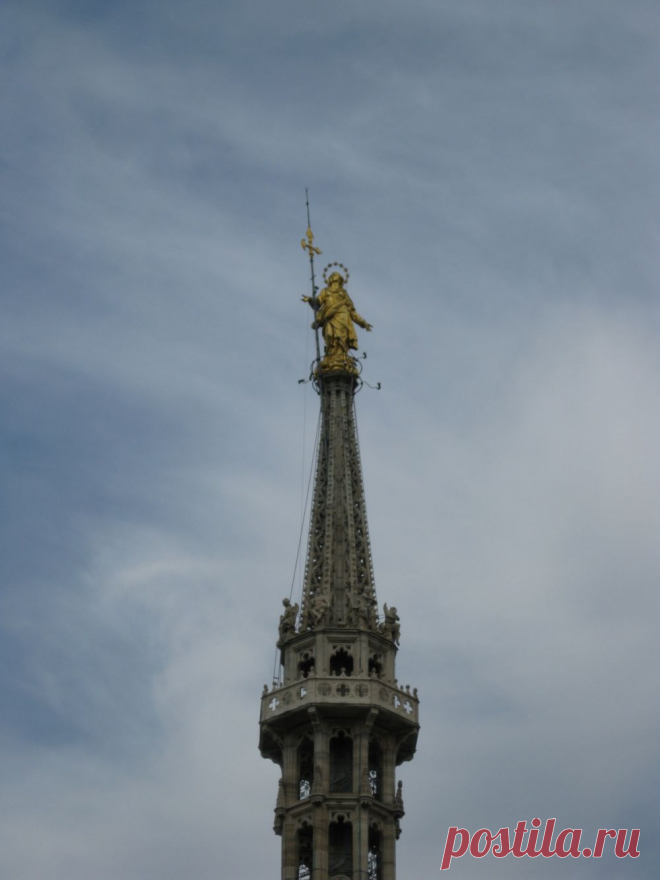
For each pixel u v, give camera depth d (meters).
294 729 130.25
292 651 132.62
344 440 142.75
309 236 153.25
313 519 139.25
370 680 129.62
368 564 136.88
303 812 126.44
